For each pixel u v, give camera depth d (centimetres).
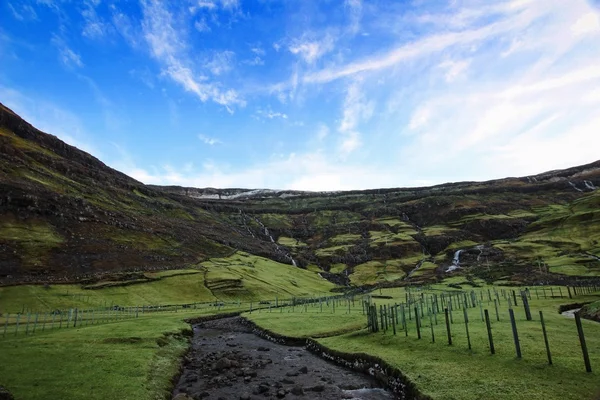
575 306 6438
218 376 3403
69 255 12062
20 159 17538
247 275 14000
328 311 7519
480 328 4028
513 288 10169
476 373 2598
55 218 14075
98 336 4494
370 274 17850
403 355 3291
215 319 7575
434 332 4000
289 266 18712
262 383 3156
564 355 2784
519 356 2805
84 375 2889
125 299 9525
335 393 2862
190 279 12081
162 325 5619
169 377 3200
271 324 5956
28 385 2588
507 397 2145
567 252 15288
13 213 13075
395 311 5103
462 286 11975
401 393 2702
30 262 10769
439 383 2512
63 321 6209
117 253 13388
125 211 18738
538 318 4691
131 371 3077
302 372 3469
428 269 17225
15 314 7162
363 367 3416
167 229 18762
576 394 2102
